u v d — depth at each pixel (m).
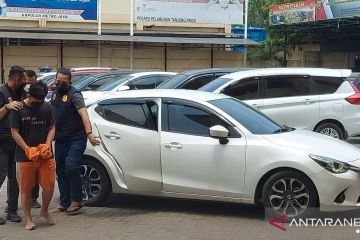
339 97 12.27
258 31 39.12
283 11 30.86
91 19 29.20
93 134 7.19
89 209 7.54
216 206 7.60
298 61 36.72
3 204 8.03
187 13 30.52
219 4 30.75
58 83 7.16
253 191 6.75
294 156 6.54
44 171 6.57
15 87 6.82
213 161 6.89
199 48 30.36
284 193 6.64
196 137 7.02
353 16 26.67
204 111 7.14
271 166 6.63
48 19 28.66
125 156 7.32
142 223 6.81
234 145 6.81
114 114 7.51
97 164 7.49
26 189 6.55
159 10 30.22
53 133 6.63
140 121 7.36
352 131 12.30
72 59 28.55
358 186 6.50
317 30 31.58
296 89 12.22
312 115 12.16
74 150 7.14
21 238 6.24
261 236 6.20
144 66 29.64
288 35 34.81
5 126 6.73
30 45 27.94
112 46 29.05
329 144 6.82
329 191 6.44
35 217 7.21
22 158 6.46
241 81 11.85
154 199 8.05
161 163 7.16
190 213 7.27
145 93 7.54
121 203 7.86
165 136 7.15
